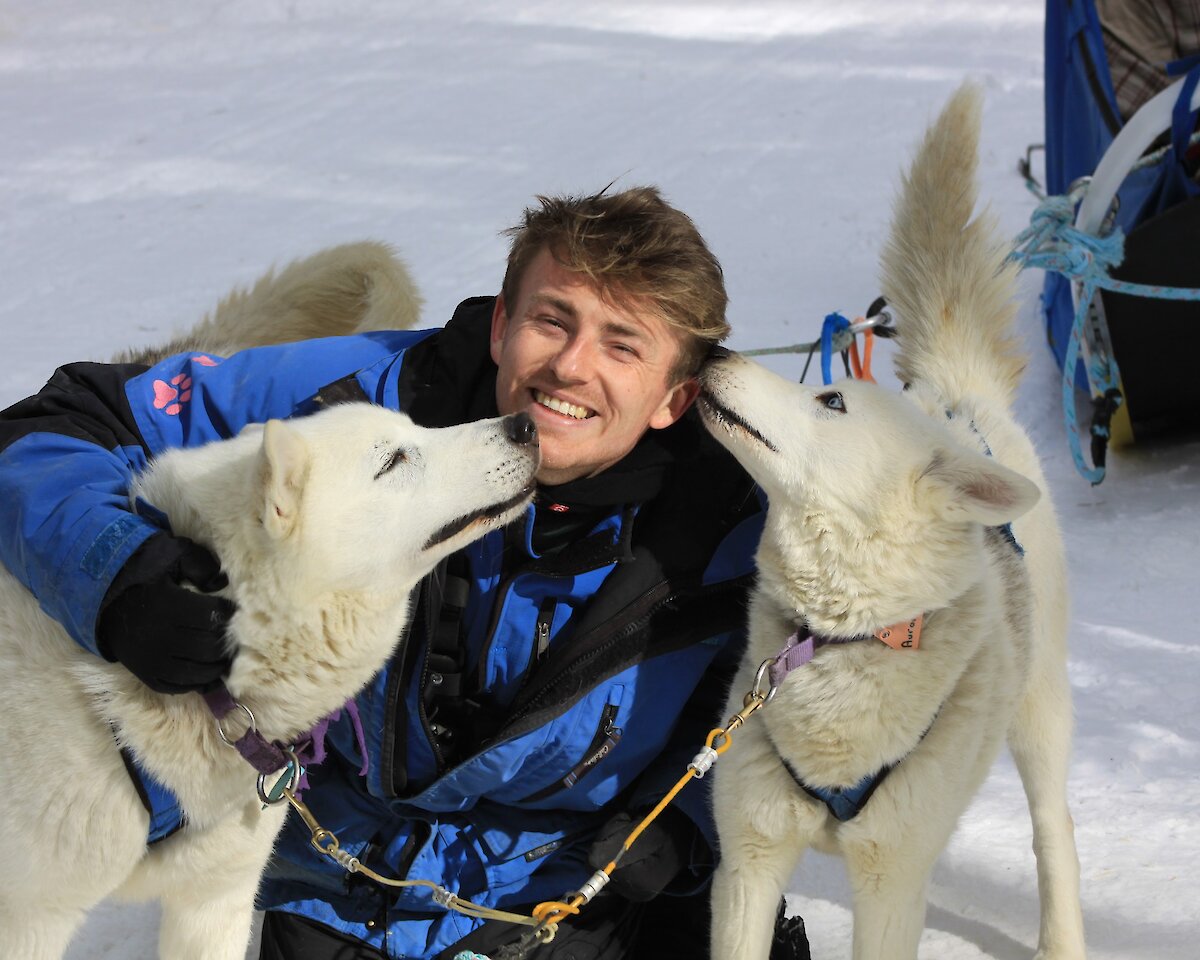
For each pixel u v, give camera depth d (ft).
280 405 8.28
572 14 40.83
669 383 7.99
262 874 8.30
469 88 32.71
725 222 23.72
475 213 23.97
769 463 7.89
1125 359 14.67
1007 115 29.73
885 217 23.52
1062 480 15.19
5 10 39.73
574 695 7.73
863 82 32.89
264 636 6.67
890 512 7.68
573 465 7.75
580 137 28.78
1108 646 11.96
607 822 8.19
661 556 7.93
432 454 7.02
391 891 8.23
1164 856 9.29
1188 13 17.47
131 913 9.30
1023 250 14.69
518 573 7.82
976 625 7.79
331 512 6.66
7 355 18.38
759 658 8.10
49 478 6.96
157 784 6.81
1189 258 13.88
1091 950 8.59
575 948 8.16
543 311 7.66
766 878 8.03
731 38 37.88
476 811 8.38
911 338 10.51
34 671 6.73
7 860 6.79
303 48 36.78
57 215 24.50
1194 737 10.53
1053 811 8.95
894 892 7.95
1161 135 15.51
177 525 6.79
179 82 33.71
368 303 11.10
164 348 10.64
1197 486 14.73
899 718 7.64
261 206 24.70
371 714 7.91
